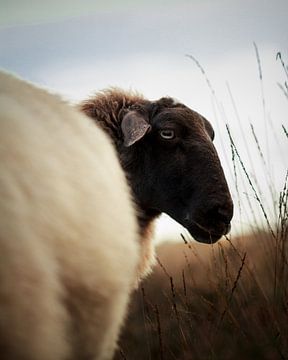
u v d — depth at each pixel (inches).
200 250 374.3
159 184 293.1
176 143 291.0
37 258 120.8
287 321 230.4
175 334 262.1
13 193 122.0
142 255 285.7
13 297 114.3
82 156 155.9
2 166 126.0
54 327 123.6
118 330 169.6
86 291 144.5
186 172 288.7
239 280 257.6
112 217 156.2
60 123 160.2
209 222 284.8
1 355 114.7
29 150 136.1
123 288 158.4
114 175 172.9
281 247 252.7
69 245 136.9
